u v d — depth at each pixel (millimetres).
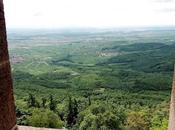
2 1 2256
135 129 37781
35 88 77812
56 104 48750
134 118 38344
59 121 30125
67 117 42469
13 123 2414
